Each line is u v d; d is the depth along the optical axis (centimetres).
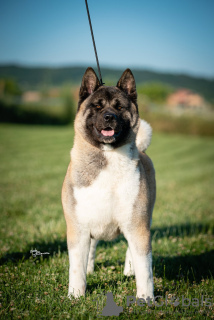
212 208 866
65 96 3862
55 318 296
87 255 343
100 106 360
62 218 677
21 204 820
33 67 13400
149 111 3647
